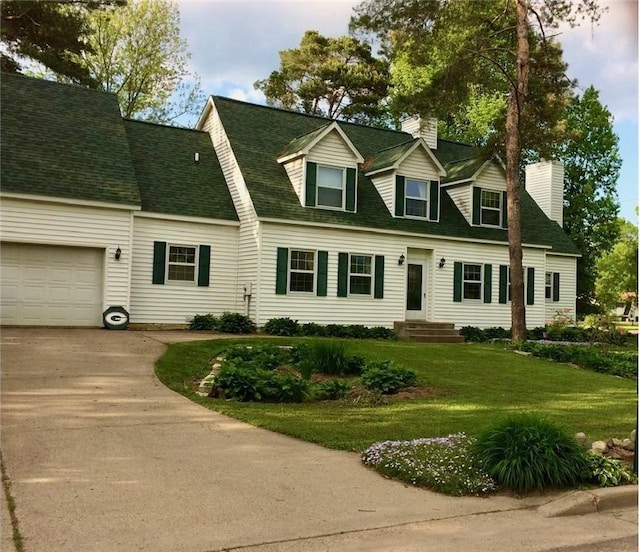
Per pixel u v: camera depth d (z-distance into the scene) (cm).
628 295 4494
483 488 496
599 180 2989
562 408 852
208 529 389
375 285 1878
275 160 1886
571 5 1669
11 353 1010
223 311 1752
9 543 352
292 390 835
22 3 2123
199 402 792
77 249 1528
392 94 3538
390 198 1948
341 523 414
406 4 1734
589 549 395
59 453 540
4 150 1475
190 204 1720
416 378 1011
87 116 1695
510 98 1788
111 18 2928
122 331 1458
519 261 1766
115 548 353
